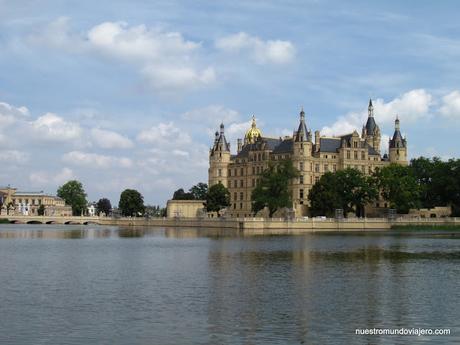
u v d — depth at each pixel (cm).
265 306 5269
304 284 6500
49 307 5234
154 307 5228
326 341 4184
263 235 17812
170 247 12162
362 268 8031
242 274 7375
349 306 5272
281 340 4200
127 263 8750
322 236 17088
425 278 7000
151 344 4106
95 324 4622
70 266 8338
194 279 6912
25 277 7125
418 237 16588
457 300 5569
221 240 14838
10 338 4234
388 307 5234
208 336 4291
